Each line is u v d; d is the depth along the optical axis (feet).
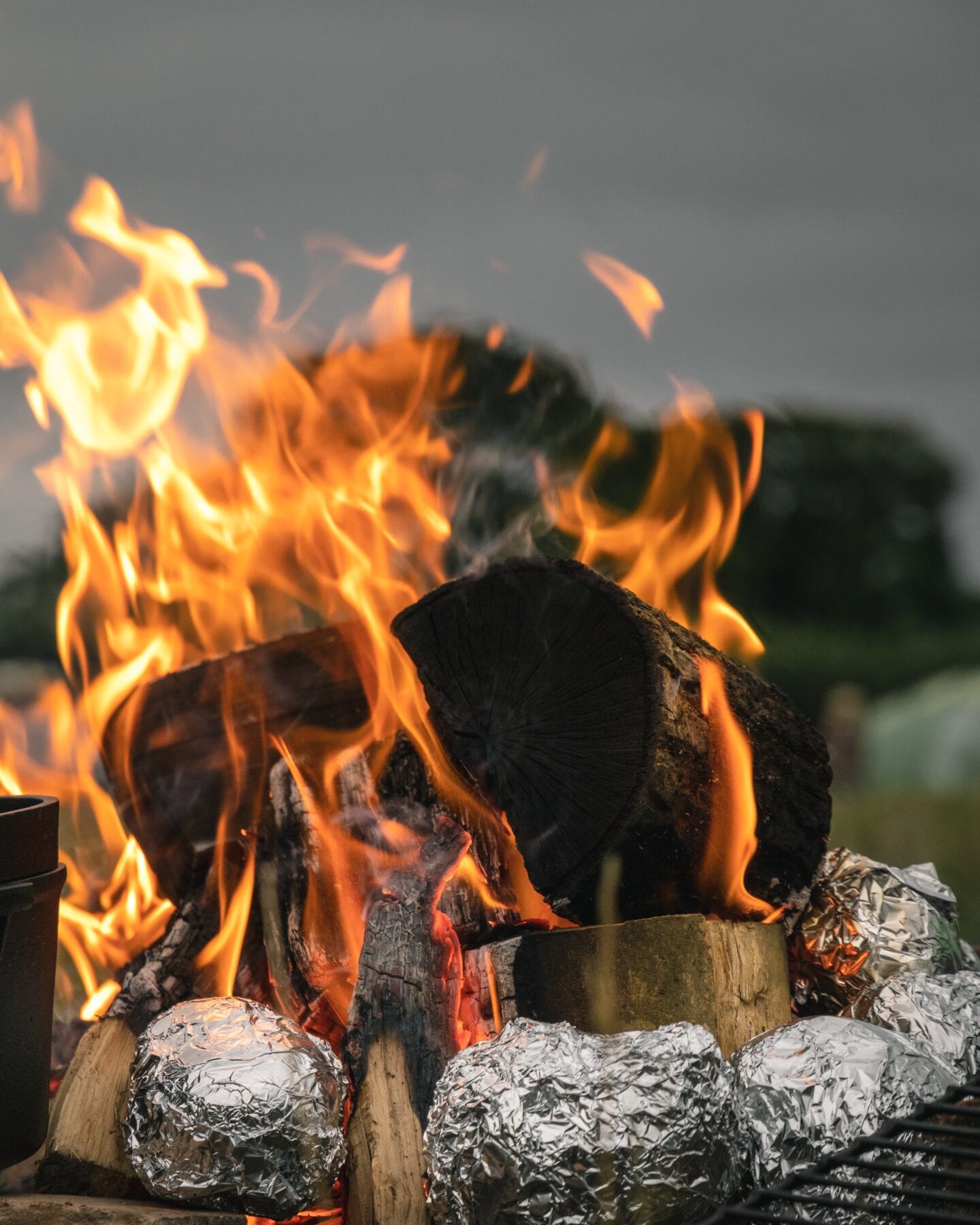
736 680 6.64
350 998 6.88
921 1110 5.27
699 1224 4.45
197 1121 5.37
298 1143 5.42
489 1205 5.05
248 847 7.39
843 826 24.94
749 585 64.90
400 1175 5.71
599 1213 4.95
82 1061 6.40
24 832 5.56
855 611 67.92
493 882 6.83
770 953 6.38
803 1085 5.46
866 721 42.83
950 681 46.88
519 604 6.39
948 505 71.26
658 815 6.04
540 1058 5.24
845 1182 4.72
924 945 7.04
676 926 6.00
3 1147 5.57
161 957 7.09
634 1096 5.07
